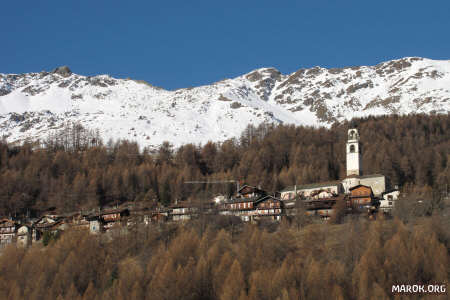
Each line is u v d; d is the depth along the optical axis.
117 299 116.94
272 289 111.12
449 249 121.94
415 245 120.88
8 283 130.88
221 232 143.00
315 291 109.25
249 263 123.19
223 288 114.12
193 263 125.44
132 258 142.88
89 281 129.00
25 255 144.38
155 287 117.19
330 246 130.62
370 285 108.81
